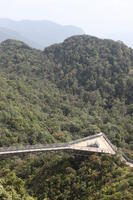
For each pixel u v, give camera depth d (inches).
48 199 3198.8
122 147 5383.9
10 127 5388.8
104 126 6427.2
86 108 7839.6
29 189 3484.3
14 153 3609.7
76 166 3592.5
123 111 7416.3
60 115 7160.4
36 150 3673.7
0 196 2250.2
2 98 6432.1
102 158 3503.9
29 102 7268.7
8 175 3366.1
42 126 6003.9
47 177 3535.9
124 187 2827.3
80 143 3959.2
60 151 3826.3
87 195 3088.1
